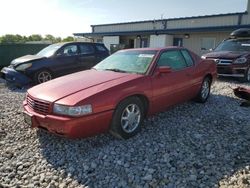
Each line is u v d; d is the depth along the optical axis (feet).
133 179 9.80
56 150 12.31
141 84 13.48
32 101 12.64
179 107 18.57
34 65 28.02
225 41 34.53
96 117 11.58
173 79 15.62
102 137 13.41
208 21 65.62
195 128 14.55
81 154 11.82
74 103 11.18
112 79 13.42
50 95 12.14
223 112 17.40
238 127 14.71
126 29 83.56
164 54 16.01
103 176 10.11
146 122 15.47
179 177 9.84
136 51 16.88
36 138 13.65
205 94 19.92
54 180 10.02
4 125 15.51
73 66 30.76
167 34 69.87
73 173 10.43
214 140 12.96
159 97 14.64
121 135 12.79
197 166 10.55
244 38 33.12
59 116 11.37
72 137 11.37
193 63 18.34
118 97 12.23
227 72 29.55
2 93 25.63
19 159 11.61
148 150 11.95
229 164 10.67
